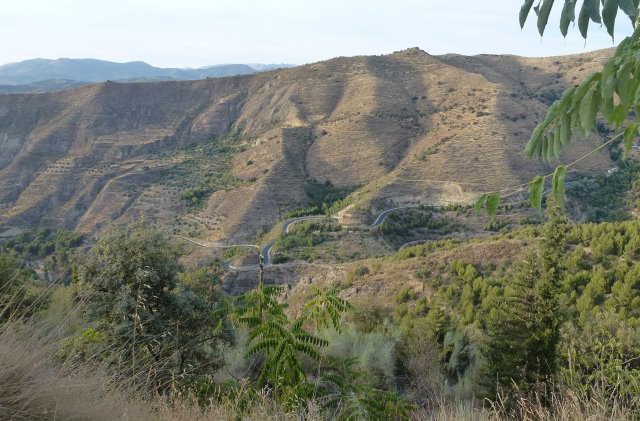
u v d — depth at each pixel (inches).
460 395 269.3
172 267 245.6
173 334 205.8
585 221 2384.4
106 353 137.3
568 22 58.8
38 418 80.6
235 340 245.8
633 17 54.1
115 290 221.6
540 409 115.0
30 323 104.1
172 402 123.5
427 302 952.9
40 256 2965.1
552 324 295.0
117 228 247.4
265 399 130.7
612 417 98.7
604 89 57.6
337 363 157.0
